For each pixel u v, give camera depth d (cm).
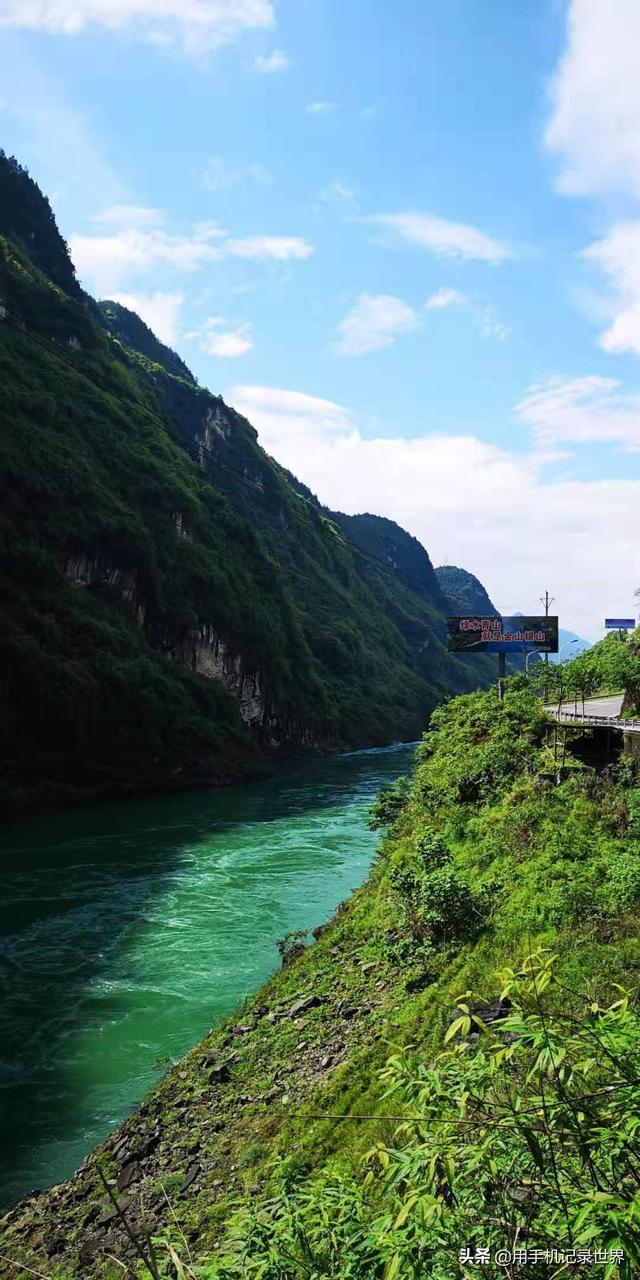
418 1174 344
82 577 7056
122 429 9288
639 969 1071
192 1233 898
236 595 9138
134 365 14125
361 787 6269
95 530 7150
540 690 4584
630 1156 326
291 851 3522
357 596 18412
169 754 6350
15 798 4941
